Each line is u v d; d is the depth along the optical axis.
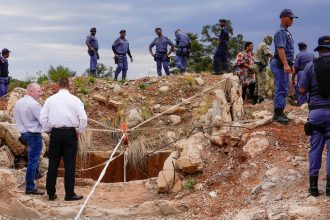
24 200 8.95
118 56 19.27
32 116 9.84
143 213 8.94
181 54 19.22
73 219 8.75
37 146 9.94
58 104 9.52
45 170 11.84
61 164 13.48
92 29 19.11
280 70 10.73
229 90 15.82
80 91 17.67
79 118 9.50
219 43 18.67
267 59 16.42
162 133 15.27
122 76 19.36
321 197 8.34
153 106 16.89
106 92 17.59
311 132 8.38
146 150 13.66
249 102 17.38
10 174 9.05
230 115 15.05
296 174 9.27
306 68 8.45
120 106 16.75
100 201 9.72
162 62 19.16
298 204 8.16
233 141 10.52
